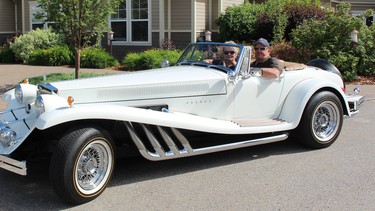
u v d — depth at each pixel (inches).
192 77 221.3
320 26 543.8
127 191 189.5
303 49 546.9
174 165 225.0
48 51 719.1
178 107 217.9
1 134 182.9
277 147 258.2
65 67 685.3
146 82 209.2
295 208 171.2
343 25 533.3
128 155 203.3
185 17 695.7
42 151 196.9
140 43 729.0
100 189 180.9
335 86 255.6
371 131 296.0
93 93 197.8
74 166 168.2
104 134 179.0
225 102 229.9
